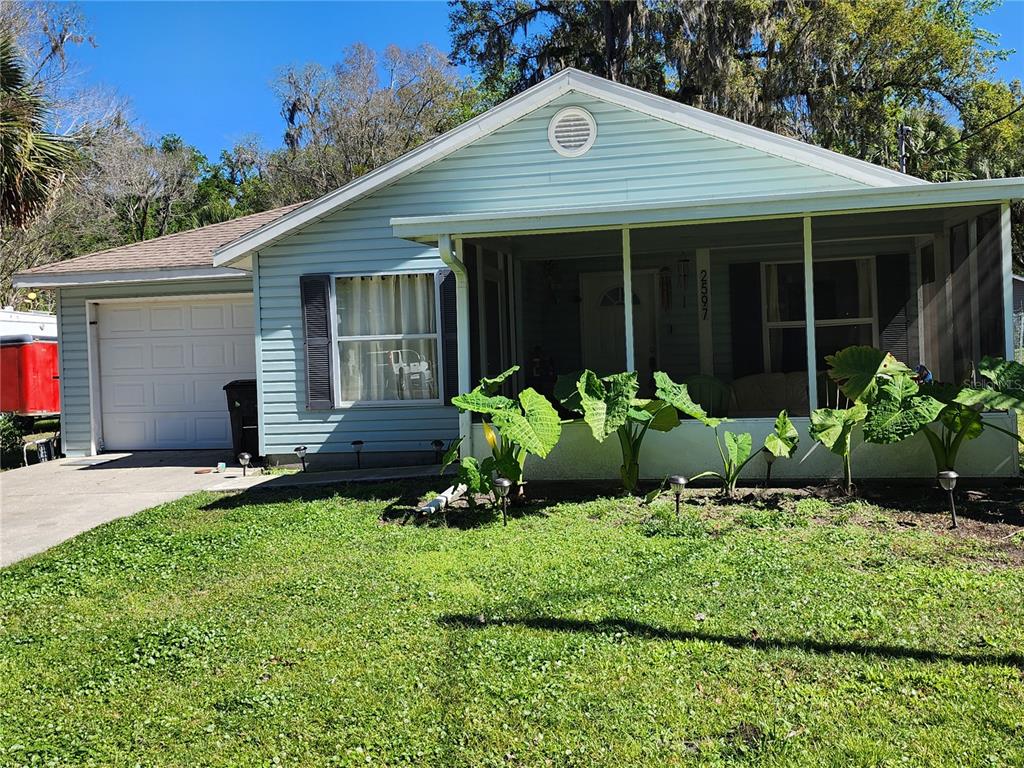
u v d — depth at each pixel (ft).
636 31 76.69
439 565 18.40
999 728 10.47
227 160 144.77
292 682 12.82
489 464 23.22
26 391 53.16
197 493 29.14
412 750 10.71
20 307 94.38
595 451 26.00
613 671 12.55
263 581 18.07
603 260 40.19
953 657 12.52
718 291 38.06
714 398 30.40
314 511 24.61
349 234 33.50
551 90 32.04
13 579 19.49
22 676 13.64
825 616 14.29
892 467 24.35
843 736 10.45
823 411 23.47
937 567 16.79
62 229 98.07
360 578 17.87
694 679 12.20
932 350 32.45
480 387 25.04
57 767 10.70
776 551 18.21
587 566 17.83
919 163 78.13
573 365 40.75
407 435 33.45
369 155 121.39
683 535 19.90
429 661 13.30
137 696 12.67
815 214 24.04
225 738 11.27
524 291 39.01
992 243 24.30
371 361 33.76
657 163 31.71
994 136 78.54
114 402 41.83
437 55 126.00
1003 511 21.04
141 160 118.83
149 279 39.37
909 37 75.31
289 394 34.06
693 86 74.43
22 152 34.96
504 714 11.44
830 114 73.97
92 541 22.54
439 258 32.96
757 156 31.22
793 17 74.28
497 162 32.53
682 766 9.98
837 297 37.04
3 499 30.45
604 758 10.25
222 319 41.14
